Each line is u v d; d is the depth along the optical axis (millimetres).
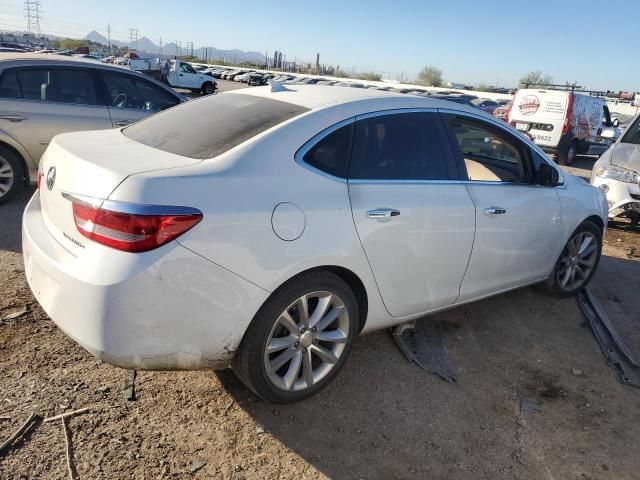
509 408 2957
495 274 3635
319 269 2650
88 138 2932
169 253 2166
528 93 14047
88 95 5969
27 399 2641
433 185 3125
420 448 2594
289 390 2695
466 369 3312
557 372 3371
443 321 3895
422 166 3121
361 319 3000
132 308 2146
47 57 5816
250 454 2457
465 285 3449
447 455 2561
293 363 2691
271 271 2408
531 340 3752
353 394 2961
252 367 2518
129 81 6316
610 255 5883
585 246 4469
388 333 3652
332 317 2771
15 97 5516
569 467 2547
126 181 2182
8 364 2891
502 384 3186
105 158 2445
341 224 2646
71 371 2900
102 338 2166
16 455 2293
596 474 2516
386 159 2955
